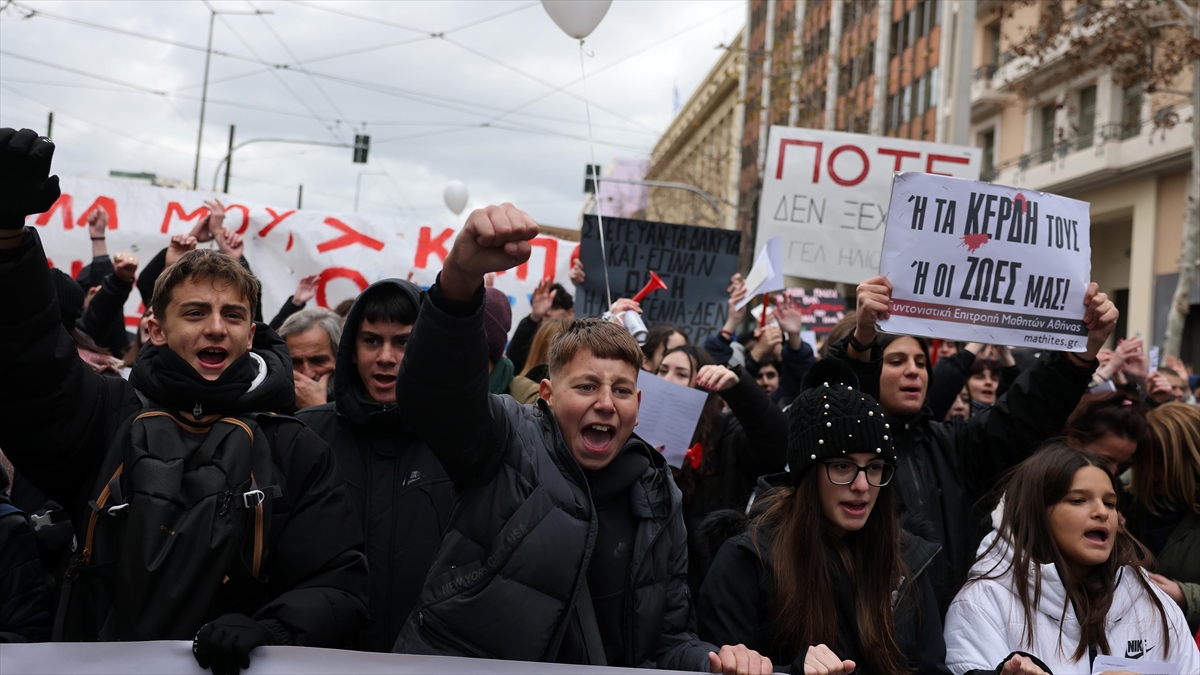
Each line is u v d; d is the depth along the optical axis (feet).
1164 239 72.23
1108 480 10.09
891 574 9.35
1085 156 74.74
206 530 6.98
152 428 7.31
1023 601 9.85
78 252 24.30
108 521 7.08
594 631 7.98
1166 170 70.69
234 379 7.79
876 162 22.33
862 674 9.02
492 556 7.73
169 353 7.68
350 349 10.24
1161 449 13.10
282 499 7.68
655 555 8.44
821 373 10.84
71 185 24.43
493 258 6.86
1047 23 58.18
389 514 9.59
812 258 22.25
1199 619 11.42
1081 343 12.30
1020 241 12.21
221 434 7.48
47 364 7.23
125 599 6.73
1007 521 10.36
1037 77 78.33
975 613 9.87
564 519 7.90
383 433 9.97
